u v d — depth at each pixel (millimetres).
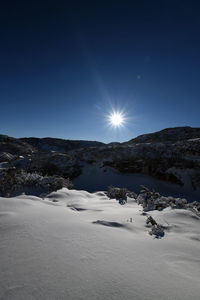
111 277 1628
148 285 1557
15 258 1874
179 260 2197
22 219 3188
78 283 1499
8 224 2916
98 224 3480
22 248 2102
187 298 1415
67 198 7355
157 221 4086
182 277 1771
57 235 2557
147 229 3615
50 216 3527
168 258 2223
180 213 4629
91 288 1445
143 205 6203
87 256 2004
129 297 1372
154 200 6242
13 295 1322
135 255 2186
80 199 7133
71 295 1346
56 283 1479
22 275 1575
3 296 1311
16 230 2662
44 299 1287
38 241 2311
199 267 2062
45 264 1769
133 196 8383
